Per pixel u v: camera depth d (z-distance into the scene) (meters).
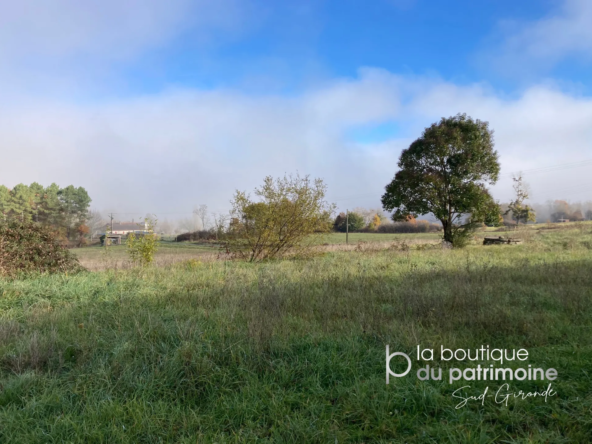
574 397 3.10
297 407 3.12
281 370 3.66
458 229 22.05
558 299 6.27
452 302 6.02
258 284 7.43
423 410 3.05
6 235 9.56
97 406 3.06
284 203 15.59
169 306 6.23
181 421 2.92
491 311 5.46
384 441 2.63
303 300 6.40
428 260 13.09
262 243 15.75
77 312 5.91
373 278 8.89
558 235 27.92
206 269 11.67
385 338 4.46
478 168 21.80
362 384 3.36
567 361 3.79
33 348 4.04
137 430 2.77
